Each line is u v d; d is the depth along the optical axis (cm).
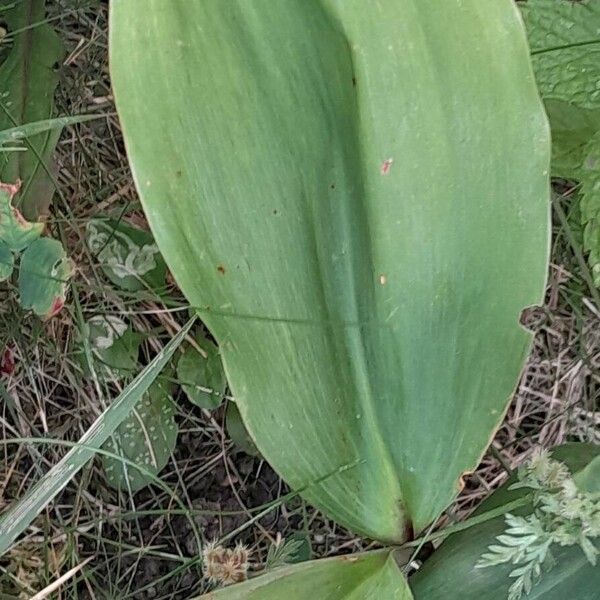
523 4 26
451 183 20
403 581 21
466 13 19
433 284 20
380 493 21
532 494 21
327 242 20
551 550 21
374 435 21
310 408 21
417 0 19
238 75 19
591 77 25
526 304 20
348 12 19
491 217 20
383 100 19
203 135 19
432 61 19
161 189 19
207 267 20
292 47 19
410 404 21
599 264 25
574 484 20
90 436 23
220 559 23
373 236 20
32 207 28
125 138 19
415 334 21
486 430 21
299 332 21
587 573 21
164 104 19
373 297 21
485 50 19
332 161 20
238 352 20
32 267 24
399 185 20
